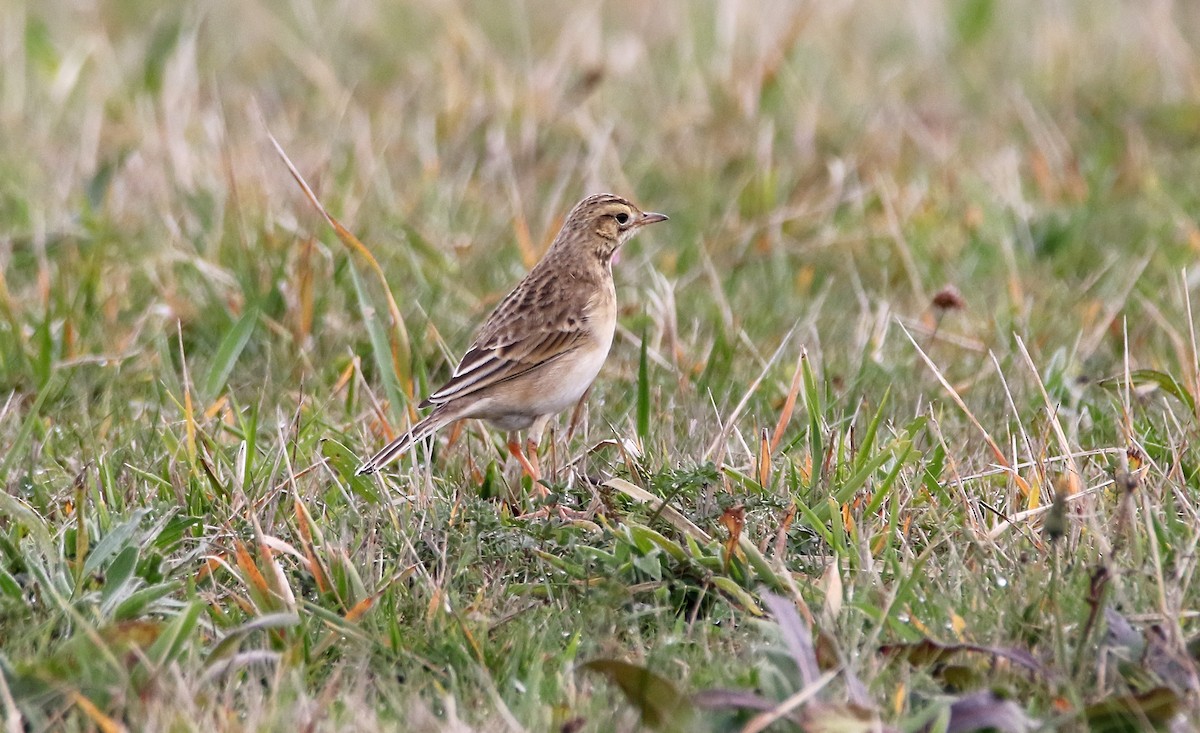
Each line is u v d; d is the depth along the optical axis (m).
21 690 9.41
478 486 13.70
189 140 22.95
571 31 26.55
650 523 12.20
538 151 23.25
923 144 23.59
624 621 10.91
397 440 13.42
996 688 9.63
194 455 13.14
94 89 25.11
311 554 11.43
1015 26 30.22
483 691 9.95
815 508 12.26
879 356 16.61
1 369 16.06
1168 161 23.78
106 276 18.39
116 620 10.50
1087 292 19.19
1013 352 16.83
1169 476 12.63
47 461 13.93
